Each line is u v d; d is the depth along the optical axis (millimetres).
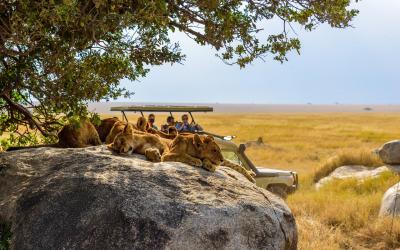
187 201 5809
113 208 5684
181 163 6688
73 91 7445
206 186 6199
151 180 6086
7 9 6840
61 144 8031
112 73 7789
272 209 6246
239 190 6359
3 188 6605
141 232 5480
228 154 12945
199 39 8414
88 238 5586
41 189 6180
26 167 6750
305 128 69125
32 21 6473
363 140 49000
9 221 6094
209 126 70875
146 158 6879
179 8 8070
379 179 18281
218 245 5621
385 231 11438
